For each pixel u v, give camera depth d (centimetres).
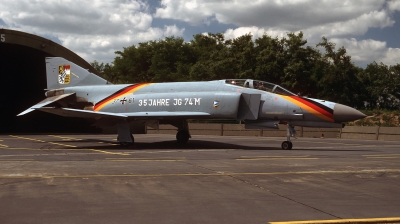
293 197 699
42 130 3953
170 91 1862
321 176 925
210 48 6881
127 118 1820
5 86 3972
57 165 1111
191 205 635
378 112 3903
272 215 579
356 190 765
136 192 730
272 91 1709
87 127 3619
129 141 1822
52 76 2286
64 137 2708
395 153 1537
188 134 2042
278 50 4538
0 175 912
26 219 549
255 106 1677
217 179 876
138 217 563
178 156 1396
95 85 2159
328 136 2884
